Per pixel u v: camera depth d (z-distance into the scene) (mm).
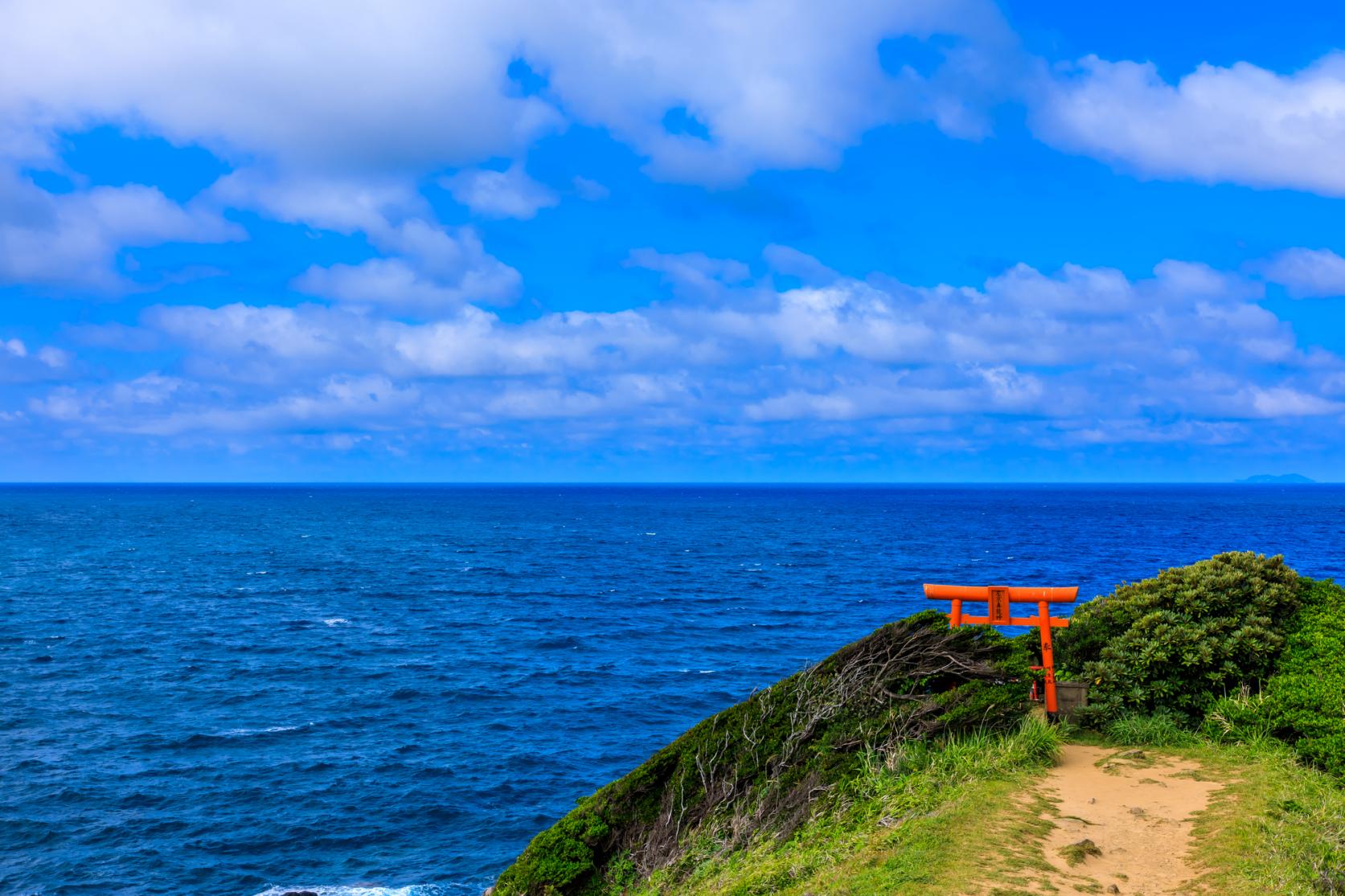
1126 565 98938
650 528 179375
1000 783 10406
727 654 57188
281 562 112250
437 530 172750
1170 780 10578
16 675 50062
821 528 175250
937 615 13336
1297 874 7828
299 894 26484
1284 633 12656
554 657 56188
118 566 105500
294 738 39875
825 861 9227
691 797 12750
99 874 27500
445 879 27516
